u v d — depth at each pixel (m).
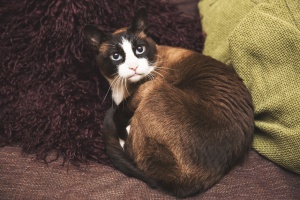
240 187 0.90
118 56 1.07
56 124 0.98
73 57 1.07
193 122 0.90
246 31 0.96
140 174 0.91
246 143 0.93
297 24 0.94
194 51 1.18
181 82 1.06
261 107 0.94
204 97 0.96
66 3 1.02
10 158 0.94
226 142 0.89
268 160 0.95
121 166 0.92
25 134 0.99
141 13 1.07
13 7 1.08
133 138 0.96
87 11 1.05
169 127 0.90
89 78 1.10
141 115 0.95
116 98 1.13
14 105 1.03
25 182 0.88
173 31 1.23
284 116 0.91
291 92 0.90
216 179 0.89
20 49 1.08
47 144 0.96
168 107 0.93
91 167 0.94
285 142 0.89
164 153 0.90
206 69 1.04
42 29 1.04
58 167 0.92
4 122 1.01
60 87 1.03
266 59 0.94
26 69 1.07
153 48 1.13
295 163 0.89
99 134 1.02
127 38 1.07
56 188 0.87
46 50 1.06
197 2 1.38
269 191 0.91
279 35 0.91
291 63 0.91
